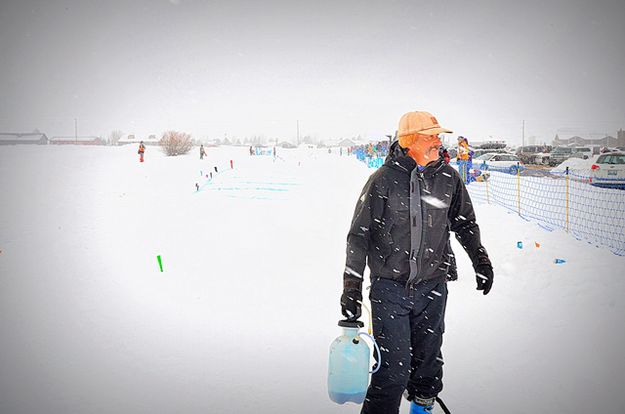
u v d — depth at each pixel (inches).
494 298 220.1
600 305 205.2
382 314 105.3
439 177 108.6
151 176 1038.4
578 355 158.9
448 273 115.1
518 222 377.7
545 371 147.9
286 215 497.4
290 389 140.2
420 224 104.3
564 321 189.9
